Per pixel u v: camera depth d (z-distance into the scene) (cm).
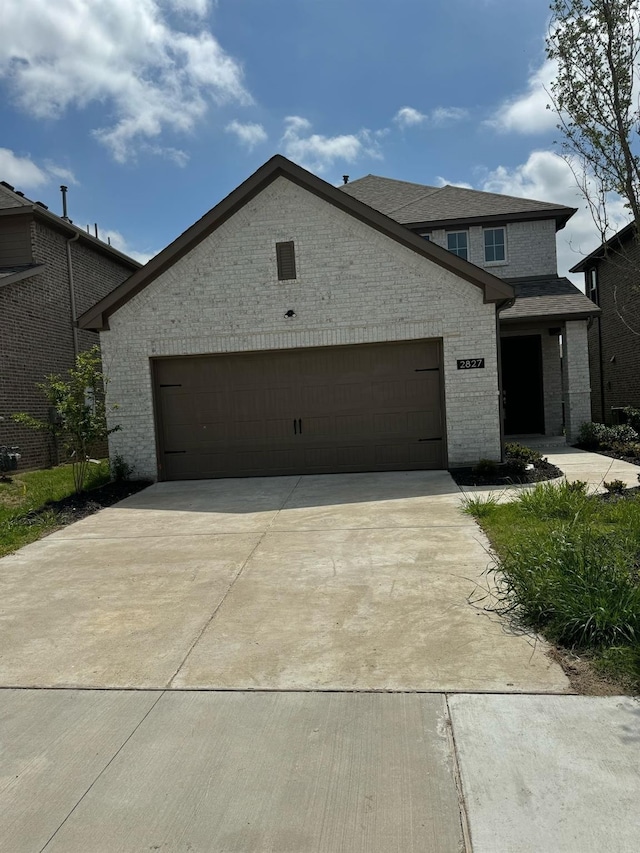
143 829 256
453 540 645
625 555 479
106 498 1004
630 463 1139
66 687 378
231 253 1135
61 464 1534
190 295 1144
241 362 1157
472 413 1105
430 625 439
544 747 296
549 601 425
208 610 492
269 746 308
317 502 888
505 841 240
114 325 1159
